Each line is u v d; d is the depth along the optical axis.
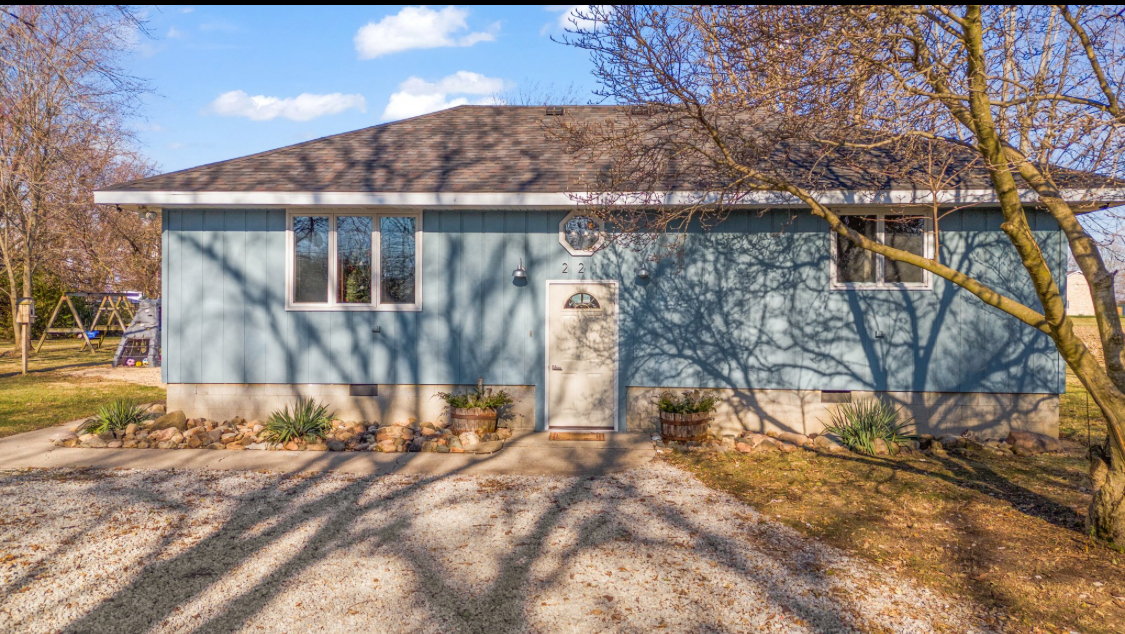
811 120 6.99
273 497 6.68
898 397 10.03
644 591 4.66
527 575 4.90
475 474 7.68
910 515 6.27
